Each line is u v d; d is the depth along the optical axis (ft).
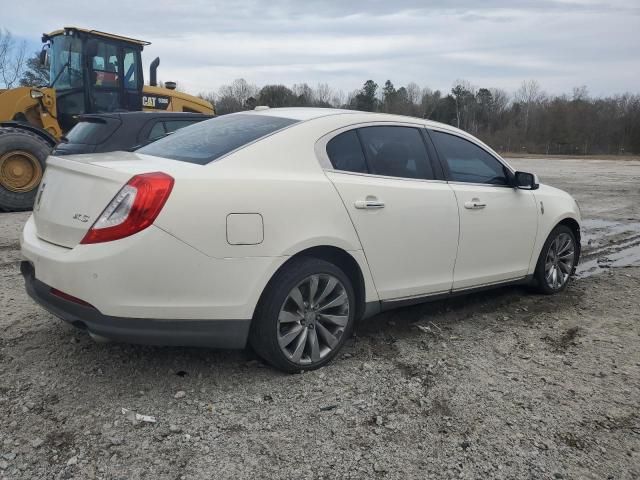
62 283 10.29
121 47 37.01
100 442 9.37
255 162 11.46
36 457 8.93
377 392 11.35
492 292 18.60
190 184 10.33
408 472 8.93
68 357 12.30
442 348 13.73
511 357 13.32
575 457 9.45
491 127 275.59
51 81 36.83
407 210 13.35
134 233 9.87
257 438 9.66
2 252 21.88
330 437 9.77
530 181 16.43
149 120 26.76
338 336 12.46
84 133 26.63
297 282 11.54
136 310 10.03
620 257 25.12
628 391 11.71
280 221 11.18
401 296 13.64
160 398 10.81
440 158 14.84
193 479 8.59
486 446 9.67
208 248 10.39
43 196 11.75
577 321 15.94
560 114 254.47
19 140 32.37
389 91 254.47
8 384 11.07
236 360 12.47
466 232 14.88
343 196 12.21
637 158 191.72
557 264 18.54
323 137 12.60
